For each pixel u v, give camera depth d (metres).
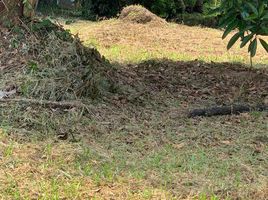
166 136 5.43
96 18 15.82
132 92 6.68
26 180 4.25
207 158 4.90
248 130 5.69
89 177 4.38
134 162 4.73
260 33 5.61
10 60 6.32
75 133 5.29
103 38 11.71
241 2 5.41
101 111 5.86
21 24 6.73
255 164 4.84
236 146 5.22
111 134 5.36
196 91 7.32
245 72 8.63
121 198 4.08
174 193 4.20
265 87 7.68
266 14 5.38
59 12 16.92
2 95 5.78
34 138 5.08
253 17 5.38
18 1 6.78
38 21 6.93
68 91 5.98
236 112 6.27
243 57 10.46
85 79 6.14
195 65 9.05
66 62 6.28
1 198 3.95
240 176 4.55
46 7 17.72
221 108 6.22
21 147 4.84
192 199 4.12
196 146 5.19
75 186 4.19
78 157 4.72
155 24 13.20
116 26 12.59
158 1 15.67
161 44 11.62
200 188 4.29
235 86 7.73
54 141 5.06
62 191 4.12
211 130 5.64
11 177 4.27
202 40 12.34
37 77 6.00
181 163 4.76
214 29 14.31
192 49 11.23
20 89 5.86
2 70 6.19
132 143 5.20
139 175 4.45
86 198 4.05
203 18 15.17
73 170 4.48
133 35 12.13
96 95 6.16
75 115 5.60
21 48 6.41
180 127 5.70
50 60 6.25
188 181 4.39
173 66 8.88
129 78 7.43
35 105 5.64
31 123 5.36
